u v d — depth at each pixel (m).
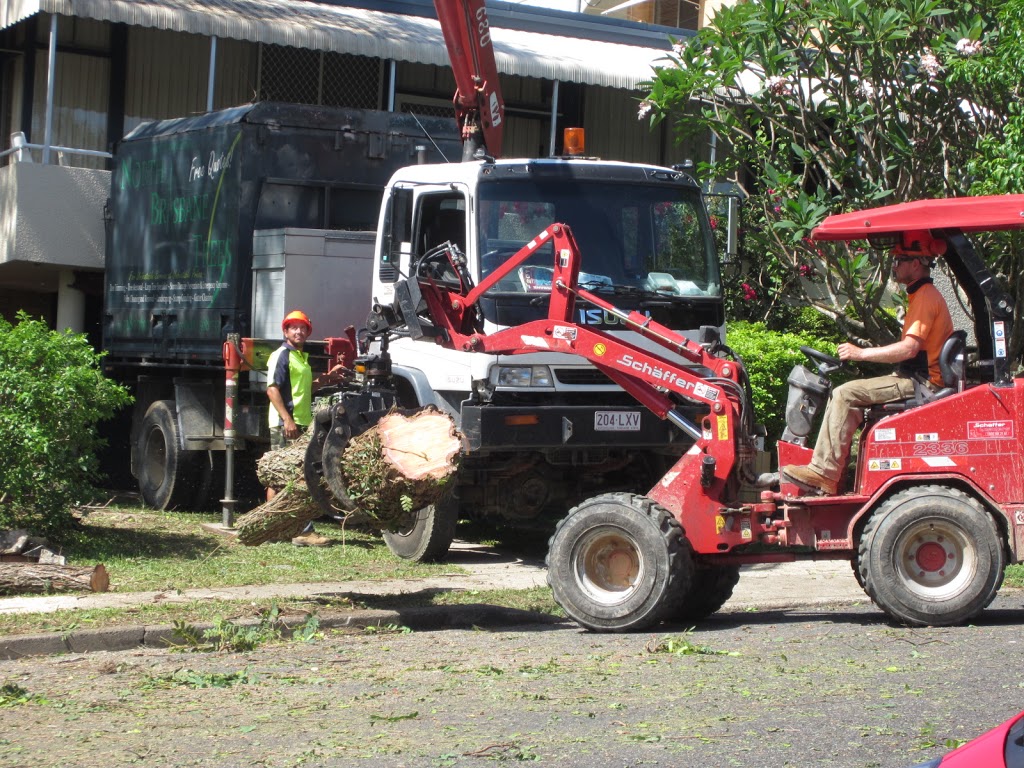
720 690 6.83
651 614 8.60
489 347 10.02
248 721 6.42
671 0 27.27
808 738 5.86
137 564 10.89
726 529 8.77
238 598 9.60
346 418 8.95
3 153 17.91
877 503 8.71
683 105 15.55
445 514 11.40
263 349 13.20
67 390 10.95
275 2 19.88
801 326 18.14
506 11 21.73
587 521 8.80
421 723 6.31
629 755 5.66
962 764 3.38
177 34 20.86
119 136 20.56
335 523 14.24
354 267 13.34
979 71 13.31
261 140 13.52
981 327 8.93
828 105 15.58
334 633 8.96
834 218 8.90
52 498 11.03
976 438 8.51
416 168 11.81
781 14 14.58
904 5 14.32
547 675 7.32
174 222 14.83
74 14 17.02
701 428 9.03
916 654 7.59
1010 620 8.73
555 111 19.59
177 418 14.78
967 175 14.90
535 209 11.09
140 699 6.94
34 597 9.52
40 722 6.46
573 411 10.77
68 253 17.44
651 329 9.44
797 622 9.06
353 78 21.84
